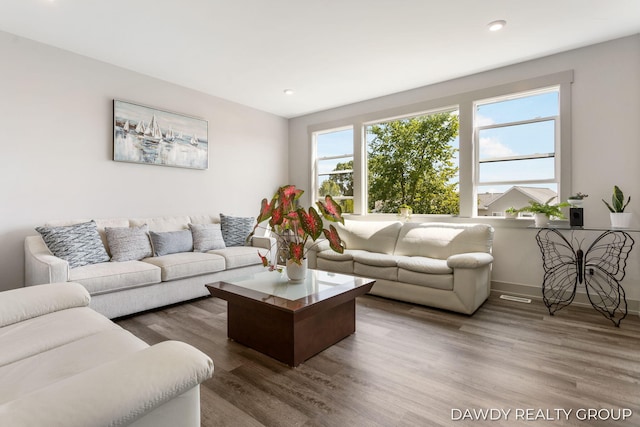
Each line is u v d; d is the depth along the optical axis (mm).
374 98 4680
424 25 2787
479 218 3822
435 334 2555
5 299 1577
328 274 2857
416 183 4562
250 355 2211
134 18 2662
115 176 3574
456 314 3023
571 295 3293
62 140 3197
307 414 1581
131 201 3709
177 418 854
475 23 2758
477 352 2236
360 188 4875
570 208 3094
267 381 1880
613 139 3084
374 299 3520
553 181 3467
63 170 3207
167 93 4020
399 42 3074
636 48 2971
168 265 3127
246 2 2449
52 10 2543
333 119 5145
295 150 5664
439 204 4371
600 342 2379
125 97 3639
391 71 3742
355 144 4898
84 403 682
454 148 4227
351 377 1921
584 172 3223
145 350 892
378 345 2361
